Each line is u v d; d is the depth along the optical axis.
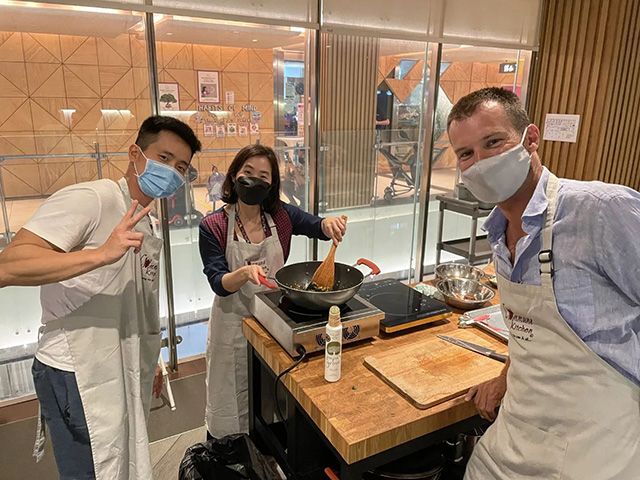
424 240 4.03
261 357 1.66
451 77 3.74
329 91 3.20
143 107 2.74
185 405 2.73
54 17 2.42
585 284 1.03
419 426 1.24
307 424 1.54
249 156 1.96
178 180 1.55
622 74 3.59
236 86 3.04
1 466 2.24
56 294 1.42
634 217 0.97
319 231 2.14
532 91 4.03
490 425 1.43
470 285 2.08
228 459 1.69
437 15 3.40
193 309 3.46
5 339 2.88
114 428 1.51
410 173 3.85
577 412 1.08
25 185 2.64
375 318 1.61
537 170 1.14
